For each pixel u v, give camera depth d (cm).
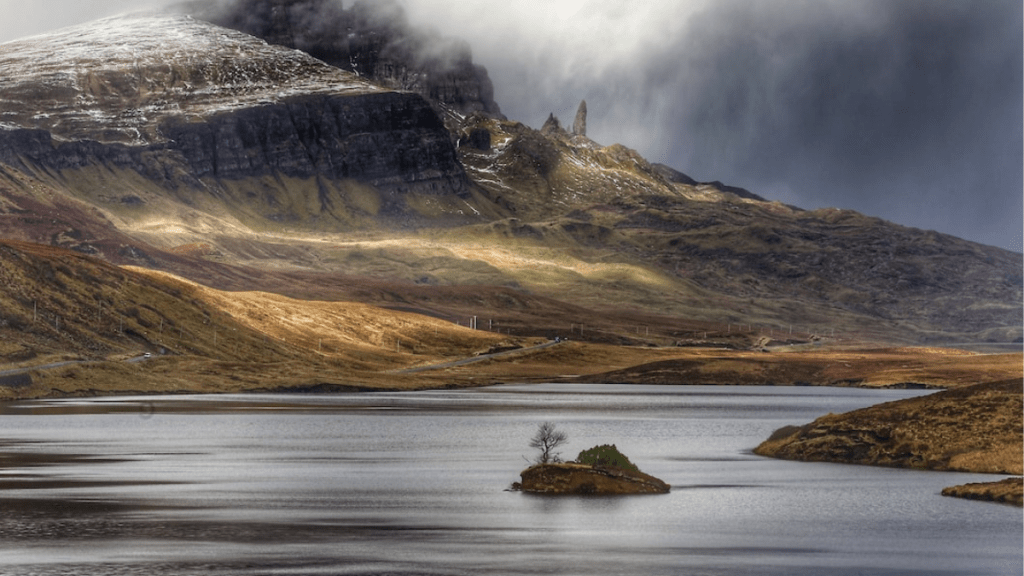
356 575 5366
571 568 5609
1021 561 5912
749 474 9369
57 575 5272
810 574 5556
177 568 5466
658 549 6122
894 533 6631
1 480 8688
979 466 9269
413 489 8500
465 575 5400
